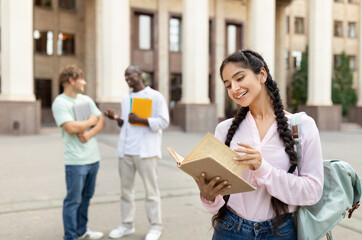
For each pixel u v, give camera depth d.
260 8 21.08
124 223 3.83
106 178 6.90
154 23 25.98
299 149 1.54
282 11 30.06
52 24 28.17
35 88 28.00
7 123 17.31
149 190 3.73
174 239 3.71
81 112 3.44
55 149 11.66
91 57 28.03
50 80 28.47
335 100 37.81
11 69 17.45
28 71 17.88
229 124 1.79
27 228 4.02
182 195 5.54
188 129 19.91
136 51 25.55
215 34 27.48
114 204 5.07
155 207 3.75
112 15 19.30
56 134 17.86
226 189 1.45
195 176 1.49
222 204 1.62
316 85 23.44
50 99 28.55
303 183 1.45
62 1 28.58
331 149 9.84
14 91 17.56
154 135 3.76
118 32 19.42
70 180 3.39
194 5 20.20
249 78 1.53
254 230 1.58
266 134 1.59
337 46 39.47
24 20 17.70
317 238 1.54
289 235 1.57
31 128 17.61
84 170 3.43
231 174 1.36
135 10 25.27
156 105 3.80
